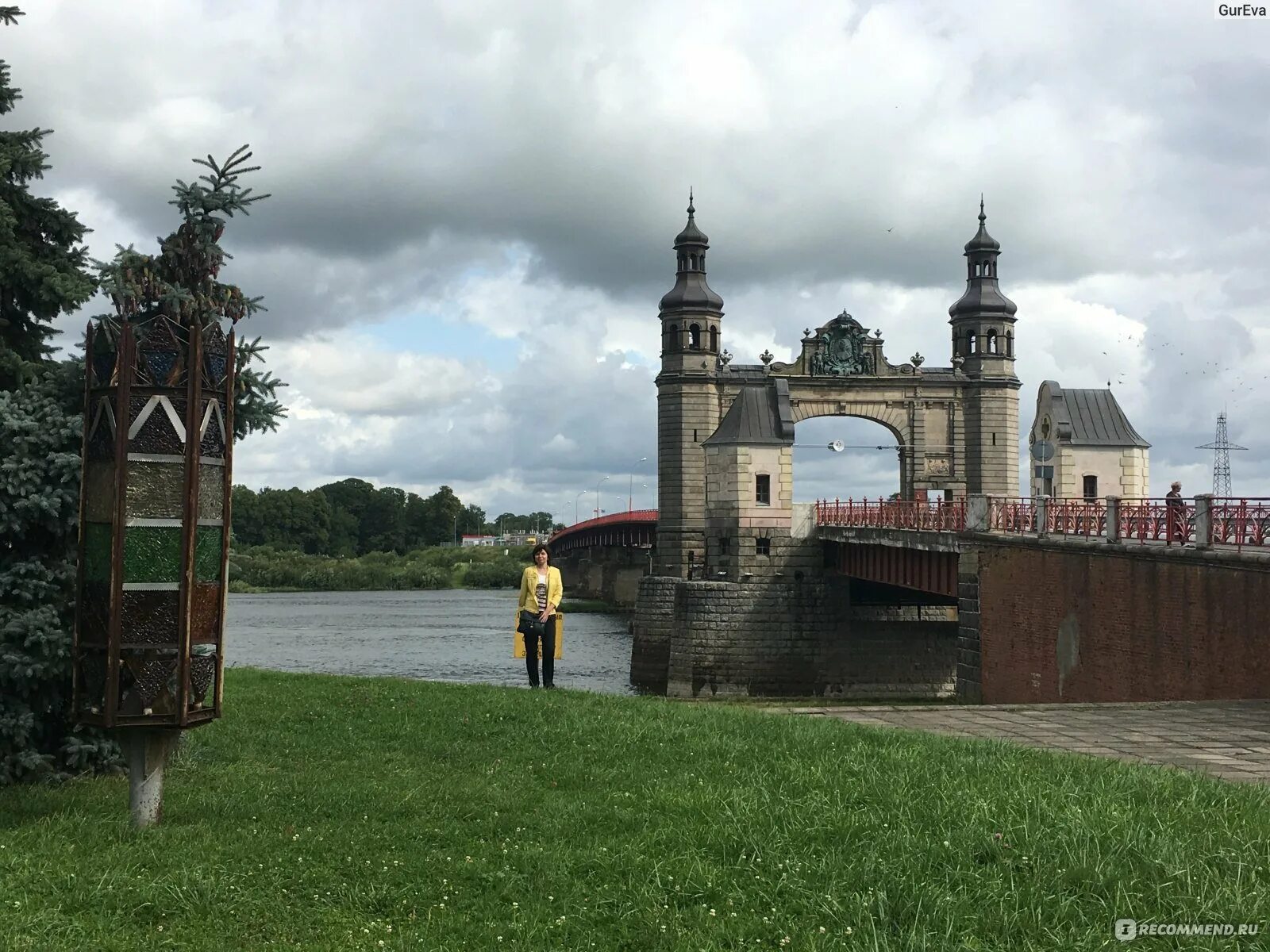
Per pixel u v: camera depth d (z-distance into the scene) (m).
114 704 11.91
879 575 60.44
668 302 80.56
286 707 20.48
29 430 13.90
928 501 54.94
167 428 12.20
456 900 10.11
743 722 18.34
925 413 81.12
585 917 9.63
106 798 13.55
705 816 12.00
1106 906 9.34
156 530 12.15
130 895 10.03
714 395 80.06
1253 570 26.17
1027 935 8.95
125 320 12.19
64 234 16.27
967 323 81.81
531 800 13.14
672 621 74.25
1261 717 21.62
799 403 80.31
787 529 71.19
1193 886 9.59
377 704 20.56
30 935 9.19
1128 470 61.81
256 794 13.64
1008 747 16.05
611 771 14.52
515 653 25.91
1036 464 62.84
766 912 9.63
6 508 13.73
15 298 15.93
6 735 14.13
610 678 76.44
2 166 15.36
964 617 44.16
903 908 9.40
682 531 78.88
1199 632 28.44
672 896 10.02
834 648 70.31
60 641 13.62
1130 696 31.75
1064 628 35.84
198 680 12.38
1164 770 14.48
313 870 10.72
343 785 14.00
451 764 15.55
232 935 9.44
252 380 15.23
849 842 11.00
